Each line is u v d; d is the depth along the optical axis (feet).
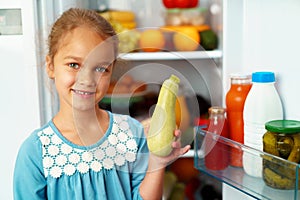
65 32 2.92
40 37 4.02
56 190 3.41
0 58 4.06
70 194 3.40
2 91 4.11
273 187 2.79
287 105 3.34
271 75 3.34
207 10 5.50
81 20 2.93
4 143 4.19
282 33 3.34
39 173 3.42
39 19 4.03
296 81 3.19
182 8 5.38
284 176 2.67
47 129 3.50
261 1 3.63
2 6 3.98
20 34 4.02
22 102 4.12
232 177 3.19
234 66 4.36
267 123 3.09
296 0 3.14
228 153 3.23
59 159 3.42
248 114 3.44
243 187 3.09
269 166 2.82
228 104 3.74
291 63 3.25
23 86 4.10
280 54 3.38
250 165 3.03
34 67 4.06
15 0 3.98
